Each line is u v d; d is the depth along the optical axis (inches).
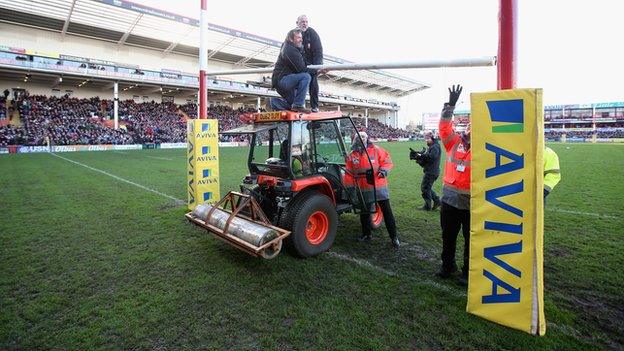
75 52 1302.9
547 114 2532.0
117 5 1095.6
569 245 181.8
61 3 1053.8
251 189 187.8
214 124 261.0
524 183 100.6
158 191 350.3
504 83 107.2
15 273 151.4
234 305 123.3
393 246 187.5
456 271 151.5
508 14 105.0
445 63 131.5
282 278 145.2
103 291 134.4
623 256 166.4
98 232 210.5
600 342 101.0
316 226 174.6
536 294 101.9
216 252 176.4
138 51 1449.3
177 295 130.6
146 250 179.5
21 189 358.6
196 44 1450.5
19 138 994.1
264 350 98.7
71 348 100.4
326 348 99.0
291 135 169.2
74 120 1238.9
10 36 1168.2
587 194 315.3
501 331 106.0
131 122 1381.6
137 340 103.7
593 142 1704.0
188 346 100.8
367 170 180.2
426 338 103.1
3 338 105.0
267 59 1706.4
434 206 271.3
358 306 122.0
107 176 460.8
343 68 171.9
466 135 136.0
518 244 103.5
